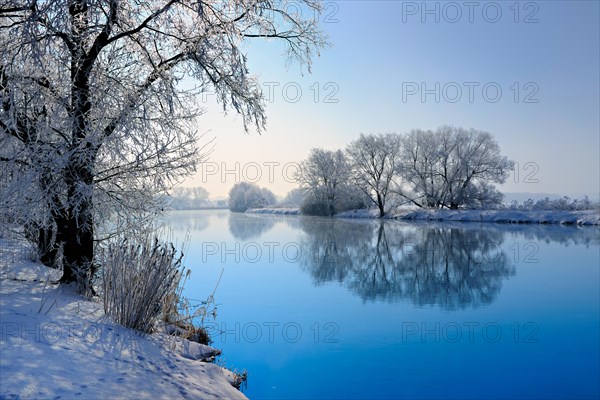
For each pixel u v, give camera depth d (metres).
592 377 6.24
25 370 3.19
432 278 14.41
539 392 5.78
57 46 6.17
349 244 23.36
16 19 6.75
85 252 6.67
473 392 5.77
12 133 6.01
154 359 4.55
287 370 6.21
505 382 6.11
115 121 6.31
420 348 7.48
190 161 7.14
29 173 5.84
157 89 6.68
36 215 6.32
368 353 7.20
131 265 5.60
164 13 6.50
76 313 5.16
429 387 5.89
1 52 5.80
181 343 5.87
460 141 45.44
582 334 8.30
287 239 25.83
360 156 49.06
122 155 6.55
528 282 13.52
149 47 7.21
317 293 11.98
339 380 6.04
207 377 4.75
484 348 7.54
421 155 47.03
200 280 13.54
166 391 3.77
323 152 54.12
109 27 6.05
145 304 5.48
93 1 5.61
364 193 52.03
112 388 3.42
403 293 12.11
